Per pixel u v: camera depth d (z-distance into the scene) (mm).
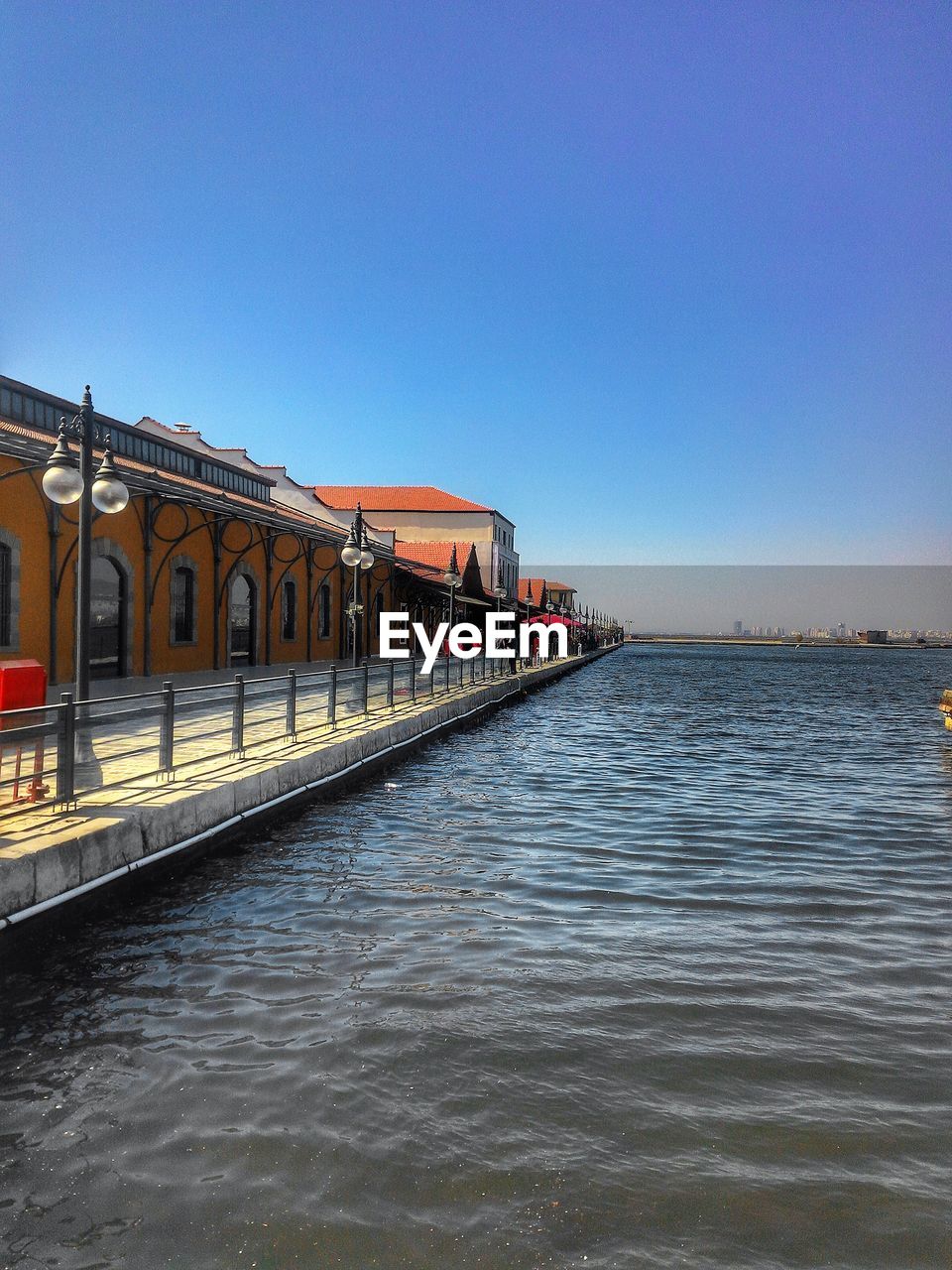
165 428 31844
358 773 13562
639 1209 3707
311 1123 4297
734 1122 4406
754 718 28312
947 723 24453
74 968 6203
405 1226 3570
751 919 7805
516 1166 3988
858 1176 3977
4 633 15281
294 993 5871
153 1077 4730
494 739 20531
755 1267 3379
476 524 71938
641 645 196000
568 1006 5773
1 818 7320
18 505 15578
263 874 8703
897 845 10773
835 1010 5816
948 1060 5133
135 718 8711
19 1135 4172
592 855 9938
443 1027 5402
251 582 25750
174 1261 3357
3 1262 3334
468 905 7965
